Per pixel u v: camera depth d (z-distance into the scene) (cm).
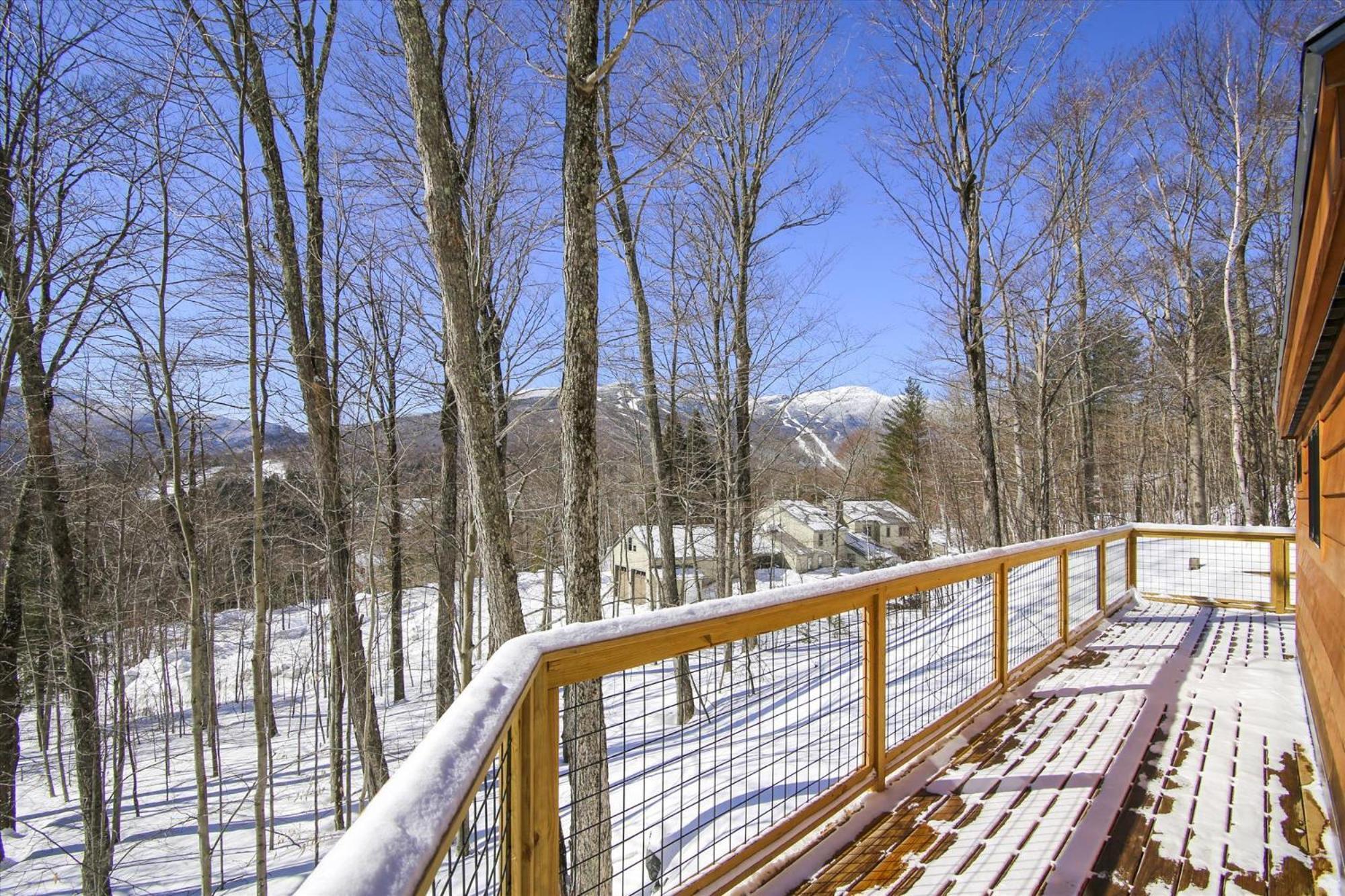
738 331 1320
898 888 226
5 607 1076
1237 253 1413
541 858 157
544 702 160
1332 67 133
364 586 1722
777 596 235
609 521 1633
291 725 1642
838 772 302
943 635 484
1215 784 303
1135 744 350
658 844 354
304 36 945
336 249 1011
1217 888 225
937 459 2269
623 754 192
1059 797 291
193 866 989
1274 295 1483
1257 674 479
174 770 1421
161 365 773
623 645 183
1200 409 1609
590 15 440
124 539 1203
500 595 473
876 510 2591
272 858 991
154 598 1401
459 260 463
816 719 310
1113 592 737
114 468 1073
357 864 61
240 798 1232
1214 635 603
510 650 147
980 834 261
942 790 302
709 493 1349
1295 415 462
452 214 459
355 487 1062
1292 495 1725
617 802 415
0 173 855
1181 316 1595
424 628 2028
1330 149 149
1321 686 329
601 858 342
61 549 984
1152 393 1855
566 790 498
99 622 1136
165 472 888
